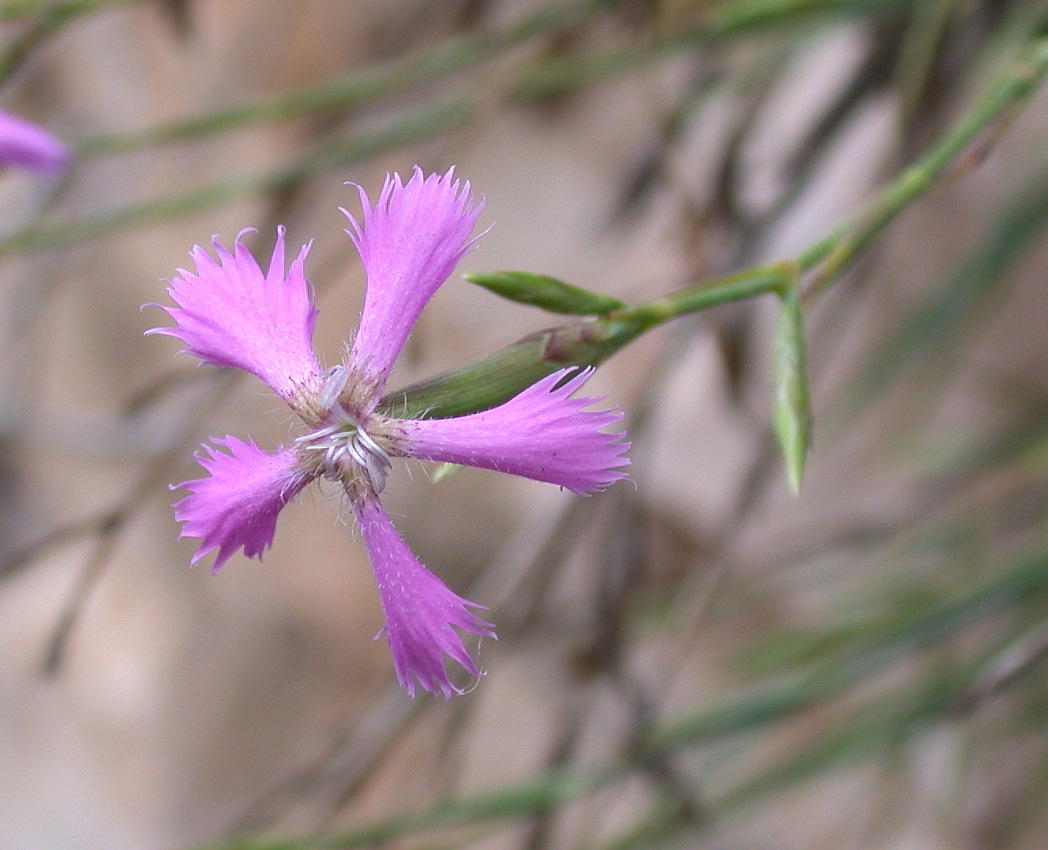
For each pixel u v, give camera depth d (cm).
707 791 37
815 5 26
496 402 21
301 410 21
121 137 27
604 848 30
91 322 48
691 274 27
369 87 28
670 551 42
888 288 41
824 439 35
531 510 44
